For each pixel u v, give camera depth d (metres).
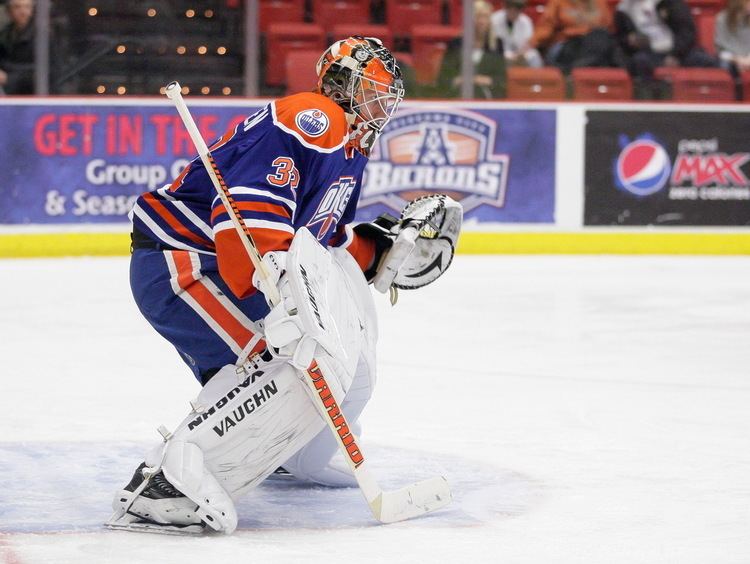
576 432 8.91
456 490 7.25
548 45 21.17
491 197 20.52
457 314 14.72
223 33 20.12
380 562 5.79
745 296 16.42
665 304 15.66
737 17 21.69
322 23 20.89
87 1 19.55
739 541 6.23
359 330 6.68
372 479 6.43
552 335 13.34
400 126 20.12
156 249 6.76
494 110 20.41
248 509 6.80
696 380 10.98
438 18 21.11
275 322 6.08
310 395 6.35
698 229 21.03
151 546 5.99
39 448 8.17
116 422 9.05
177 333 6.73
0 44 19.27
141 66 19.89
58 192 19.17
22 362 11.49
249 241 6.14
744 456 8.20
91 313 14.41
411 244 7.52
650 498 7.10
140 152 19.45
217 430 6.26
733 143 21.06
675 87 21.39
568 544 6.14
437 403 9.89
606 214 20.84
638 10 21.41
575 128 20.62
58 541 6.05
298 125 6.39
